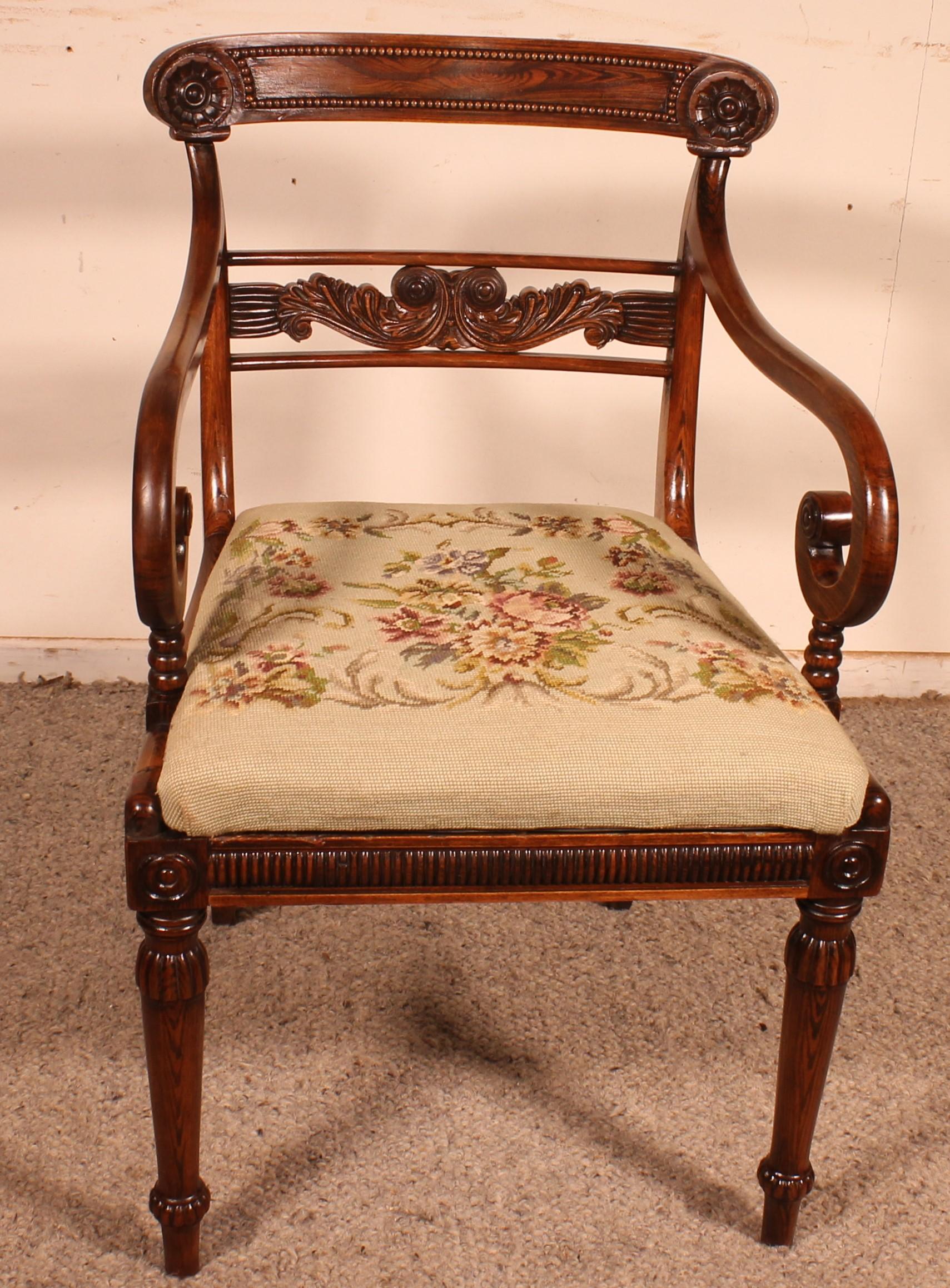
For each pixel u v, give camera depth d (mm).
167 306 1637
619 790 767
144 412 755
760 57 1551
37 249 1591
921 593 1875
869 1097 1132
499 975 1271
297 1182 1018
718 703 822
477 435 1719
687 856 799
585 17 1527
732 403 1729
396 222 1604
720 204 1107
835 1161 1063
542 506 1175
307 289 1131
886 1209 1019
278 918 1345
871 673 1919
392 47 1052
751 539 1816
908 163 1613
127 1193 1002
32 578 1785
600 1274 946
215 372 1135
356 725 780
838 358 1720
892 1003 1251
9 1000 1198
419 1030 1189
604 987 1260
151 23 1495
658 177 1598
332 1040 1173
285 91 1048
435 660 856
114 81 1518
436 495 1757
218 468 1154
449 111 1076
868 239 1651
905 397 1748
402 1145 1058
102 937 1294
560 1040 1185
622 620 928
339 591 961
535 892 806
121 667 1845
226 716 787
